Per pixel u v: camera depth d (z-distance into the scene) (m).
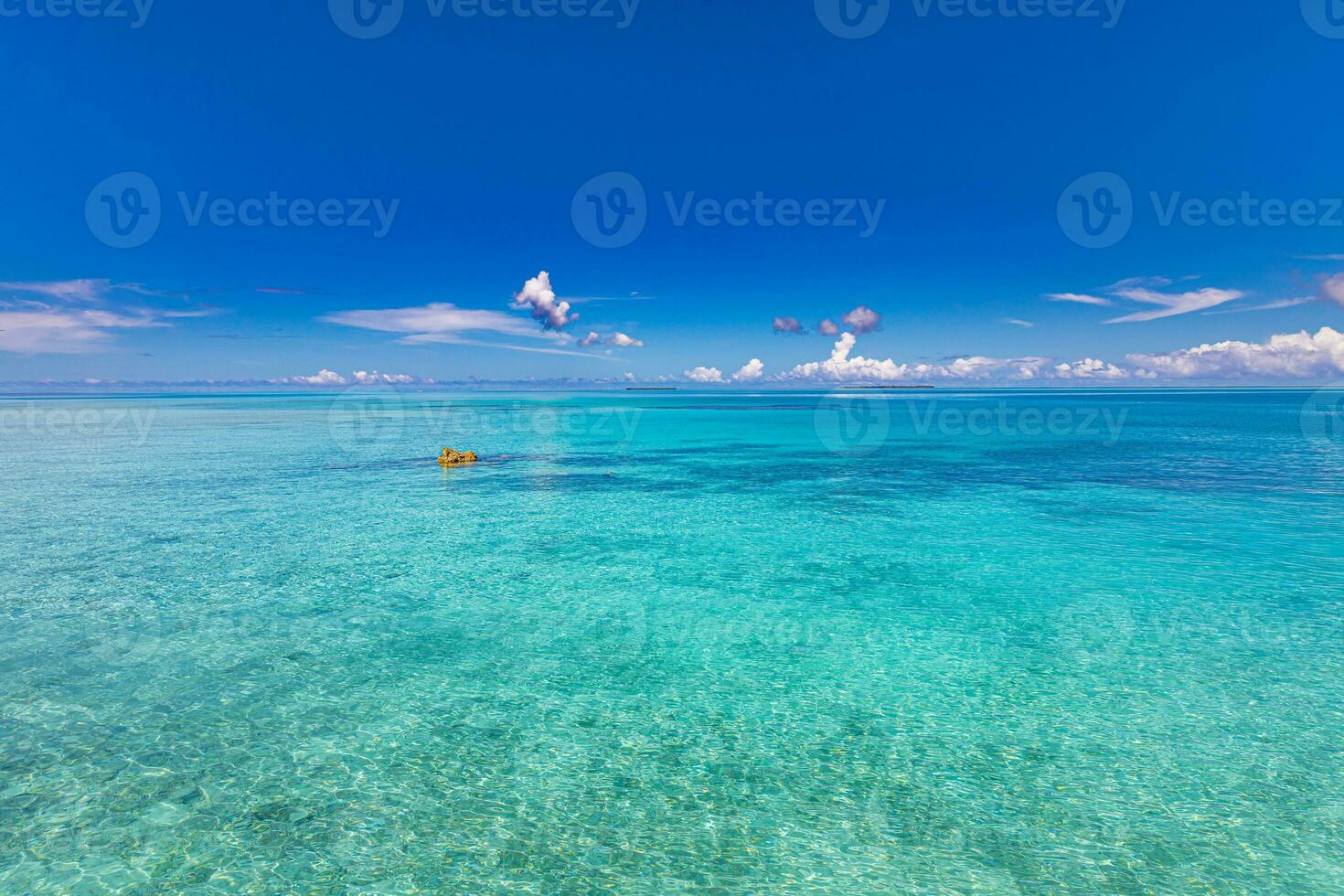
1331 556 12.70
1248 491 19.33
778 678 7.88
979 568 12.14
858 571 12.00
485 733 6.64
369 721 6.84
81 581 11.38
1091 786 5.73
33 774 5.84
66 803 5.46
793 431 45.69
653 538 14.49
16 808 5.38
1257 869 4.74
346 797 5.60
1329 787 5.66
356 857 4.91
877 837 5.12
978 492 19.83
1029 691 7.50
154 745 6.34
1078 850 4.95
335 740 6.49
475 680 7.82
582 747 6.40
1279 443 33.72
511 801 5.57
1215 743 6.38
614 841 5.10
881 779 5.88
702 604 10.35
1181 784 5.74
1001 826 5.23
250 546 13.77
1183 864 4.79
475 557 12.97
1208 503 17.67
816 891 4.57
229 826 5.22
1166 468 24.42
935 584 11.25
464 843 5.07
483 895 4.54
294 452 31.53
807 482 22.09
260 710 7.04
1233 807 5.42
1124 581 11.27
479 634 9.20
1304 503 17.55
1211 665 8.11
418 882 4.66
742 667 8.20
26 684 7.55
